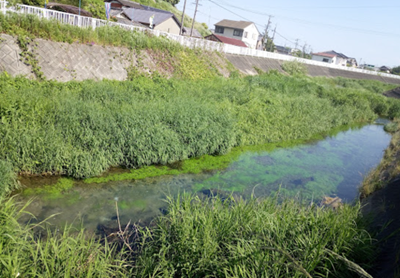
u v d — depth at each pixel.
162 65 16.47
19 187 6.84
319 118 15.88
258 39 61.25
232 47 27.06
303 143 13.40
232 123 11.16
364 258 4.49
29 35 11.45
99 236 5.41
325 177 9.96
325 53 76.69
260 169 9.87
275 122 13.34
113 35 14.55
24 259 3.60
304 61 41.97
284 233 4.46
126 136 8.52
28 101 7.99
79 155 7.66
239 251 4.07
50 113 8.09
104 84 11.91
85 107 8.87
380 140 16.39
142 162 8.52
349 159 12.27
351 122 19.56
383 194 7.42
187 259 4.28
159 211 6.60
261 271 3.84
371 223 5.80
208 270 4.11
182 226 4.66
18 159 7.04
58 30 12.38
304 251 4.18
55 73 11.88
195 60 19.67
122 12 30.03
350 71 50.75
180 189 7.80
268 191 8.38
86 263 3.81
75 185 7.36
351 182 9.84
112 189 7.39
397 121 21.33
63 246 3.82
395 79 56.50
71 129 8.03
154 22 31.36
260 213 4.86
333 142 14.49
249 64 27.88
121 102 10.73
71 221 5.91
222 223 4.73
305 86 22.94
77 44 13.05
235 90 16.05
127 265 4.24
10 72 10.65
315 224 4.73
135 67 14.87
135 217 6.27
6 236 3.71
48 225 5.68
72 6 21.09
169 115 9.84
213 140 9.99
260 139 12.21
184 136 9.56
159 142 8.81
